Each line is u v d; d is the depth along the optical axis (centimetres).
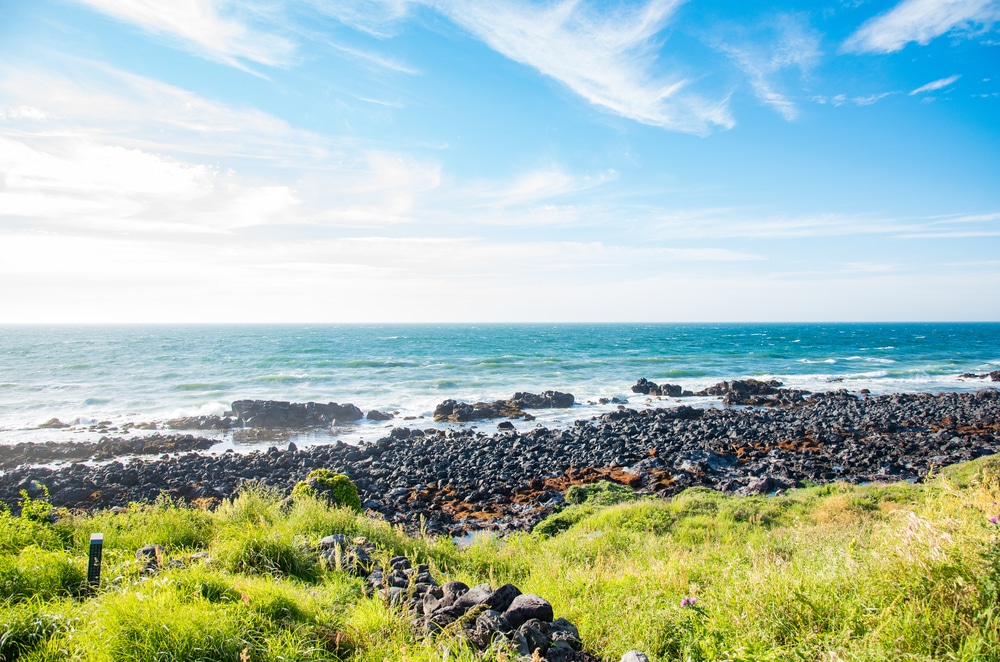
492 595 581
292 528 944
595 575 742
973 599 441
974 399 4256
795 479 2080
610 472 2233
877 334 16238
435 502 1903
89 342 11269
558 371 6162
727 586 564
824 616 475
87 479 2130
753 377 5900
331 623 550
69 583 608
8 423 3412
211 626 468
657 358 7512
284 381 5225
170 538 870
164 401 4150
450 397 4497
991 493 797
